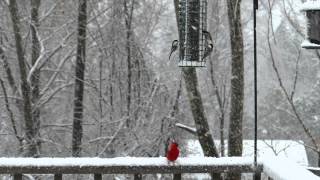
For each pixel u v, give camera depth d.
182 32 17.02
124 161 11.83
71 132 37.09
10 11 32.19
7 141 35.34
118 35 36.44
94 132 35.69
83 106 34.84
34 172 11.62
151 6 39.00
